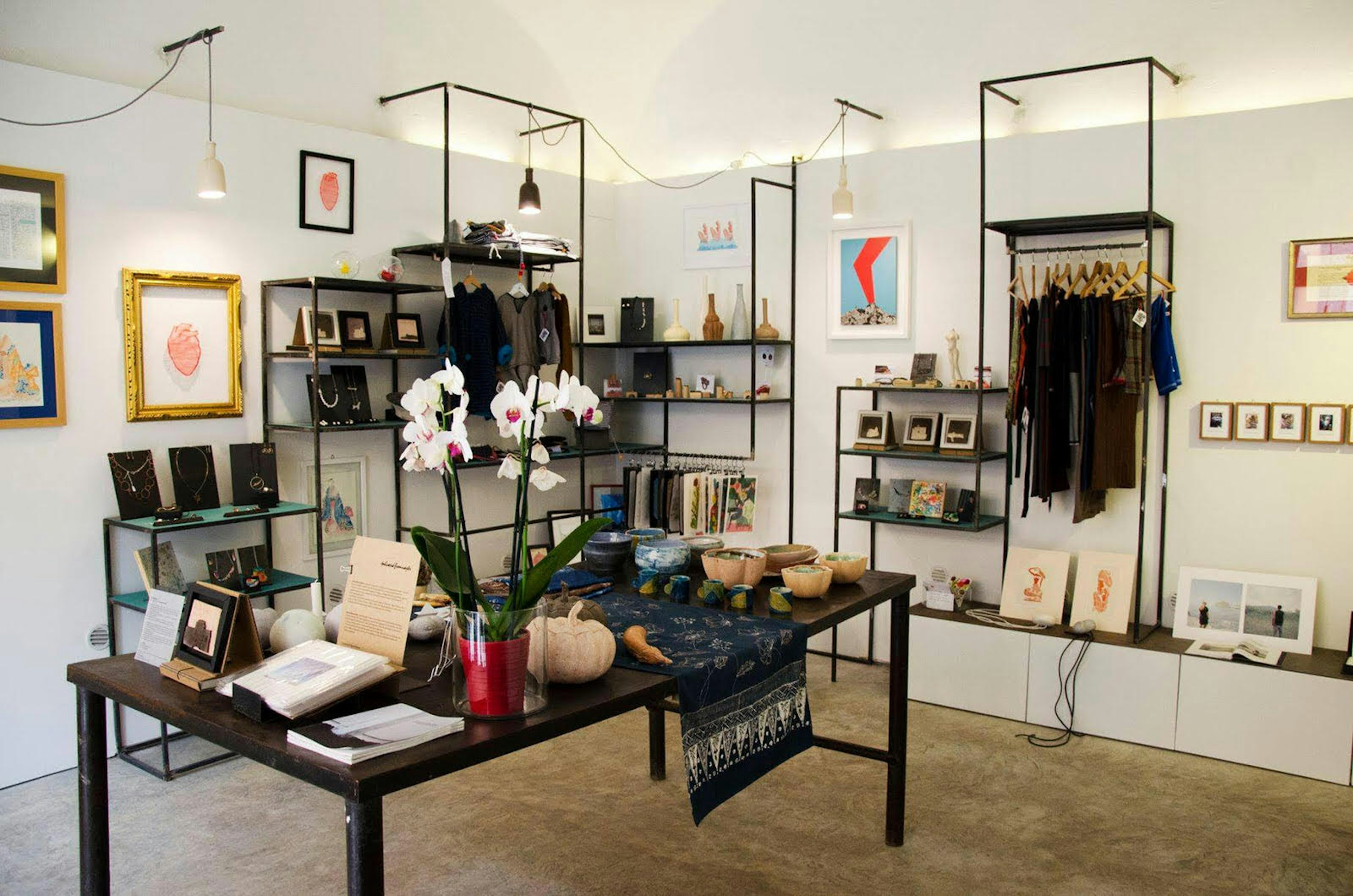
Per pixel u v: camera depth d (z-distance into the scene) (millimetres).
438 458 2053
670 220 6469
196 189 4523
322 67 5141
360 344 5016
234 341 4648
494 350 5641
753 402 5719
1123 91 4922
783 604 2941
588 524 2197
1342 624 4434
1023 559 5047
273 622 2473
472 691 2064
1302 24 4480
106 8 4293
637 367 6410
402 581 2297
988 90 4828
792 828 3613
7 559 3998
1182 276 4719
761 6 6039
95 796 2428
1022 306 4812
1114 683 4492
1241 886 3213
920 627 5020
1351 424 4355
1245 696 4199
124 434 4324
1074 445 4848
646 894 3146
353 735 1893
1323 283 4398
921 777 4086
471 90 4895
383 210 5301
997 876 3270
